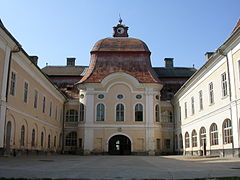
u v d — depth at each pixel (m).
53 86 36.72
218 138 26.48
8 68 22.83
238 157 22.27
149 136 40.28
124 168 14.45
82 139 40.47
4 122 22.23
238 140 22.22
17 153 25.44
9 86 23.30
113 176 10.55
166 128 44.22
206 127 29.69
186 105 37.59
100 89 41.69
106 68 43.62
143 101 41.38
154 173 11.75
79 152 40.34
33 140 30.72
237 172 11.92
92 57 45.41
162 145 43.31
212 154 28.06
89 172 12.06
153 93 41.62
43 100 33.88
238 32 21.19
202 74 30.62
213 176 10.40
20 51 24.20
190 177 10.22
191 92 35.19
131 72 43.19
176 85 47.31
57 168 14.05
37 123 31.52
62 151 42.94
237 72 22.41
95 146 40.19
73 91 46.16
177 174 11.32
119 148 40.62
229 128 24.33
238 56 22.23
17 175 10.48
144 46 46.38
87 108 41.06
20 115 26.08
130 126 40.62
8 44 22.55
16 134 25.16
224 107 24.94
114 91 41.62
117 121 40.84
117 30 48.94
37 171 12.19
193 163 18.98
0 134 21.52
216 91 26.86
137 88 41.69
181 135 40.62
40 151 32.81
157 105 41.94
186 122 37.41
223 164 17.19
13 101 24.19
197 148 32.75
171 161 21.94
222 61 25.31
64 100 44.38
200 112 31.62
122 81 41.72
